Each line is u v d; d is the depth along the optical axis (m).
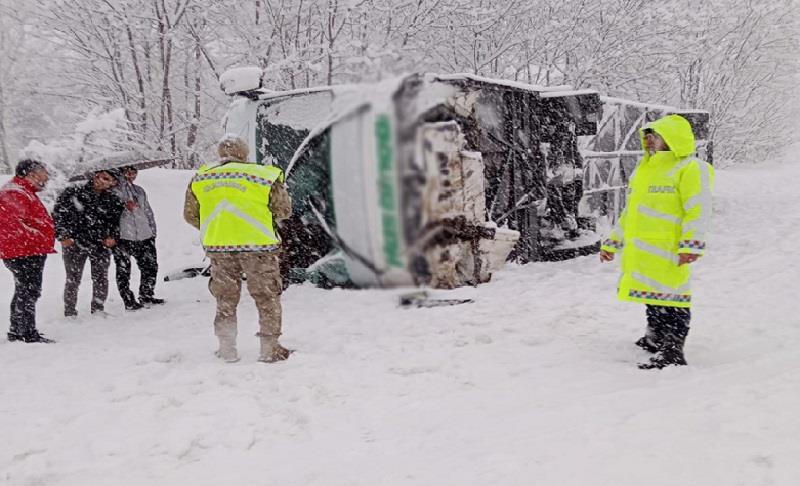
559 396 3.80
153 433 3.49
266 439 3.43
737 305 5.87
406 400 3.91
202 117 14.52
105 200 6.62
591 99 8.94
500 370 4.41
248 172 4.54
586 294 6.73
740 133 24.56
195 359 4.99
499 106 8.28
